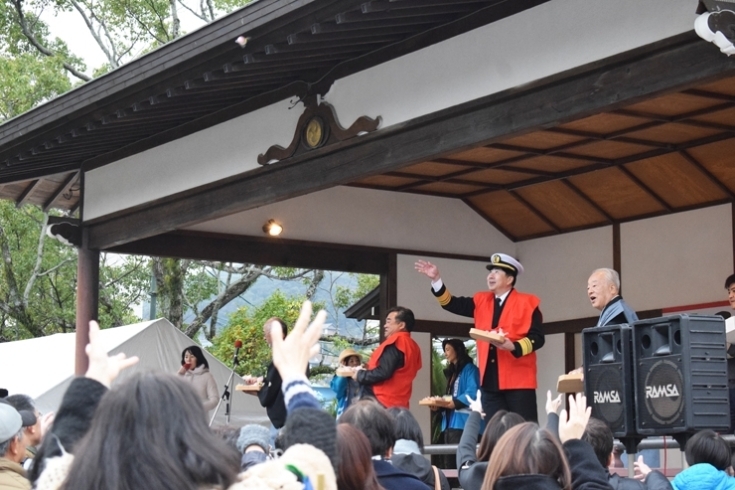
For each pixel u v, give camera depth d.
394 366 7.86
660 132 8.51
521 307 7.44
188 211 9.10
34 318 20.12
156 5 20.98
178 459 1.77
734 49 4.73
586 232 10.74
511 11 6.24
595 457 3.49
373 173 7.32
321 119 7.68
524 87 6.10
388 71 7.14
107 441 1.78
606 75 5.65
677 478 4.49
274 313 18.62
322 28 6.60
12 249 19.95
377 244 10.80
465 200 11.21
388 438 3.77
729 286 6.82
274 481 1.91
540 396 11.09
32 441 4.03
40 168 10.41
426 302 10.94
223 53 7.21
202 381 10.16
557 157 9.37
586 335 4.96
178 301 18.98
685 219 9.85
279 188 8.14
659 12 5.33
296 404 2.18
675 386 4.46
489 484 3.26
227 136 8.66
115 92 8.09
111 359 2.25
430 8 6.50
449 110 6.62
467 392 8.55
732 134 8.48
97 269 10.38
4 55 21.30
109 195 10.07
